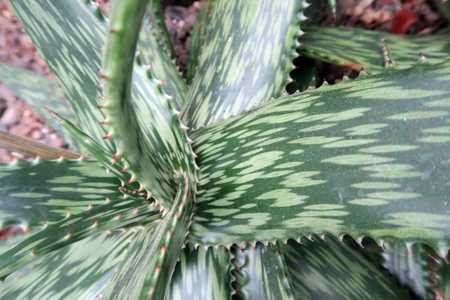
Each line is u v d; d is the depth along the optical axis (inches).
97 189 11.9
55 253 14.3
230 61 14.0
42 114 17.9
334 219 9.4
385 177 9.2
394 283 13.6
